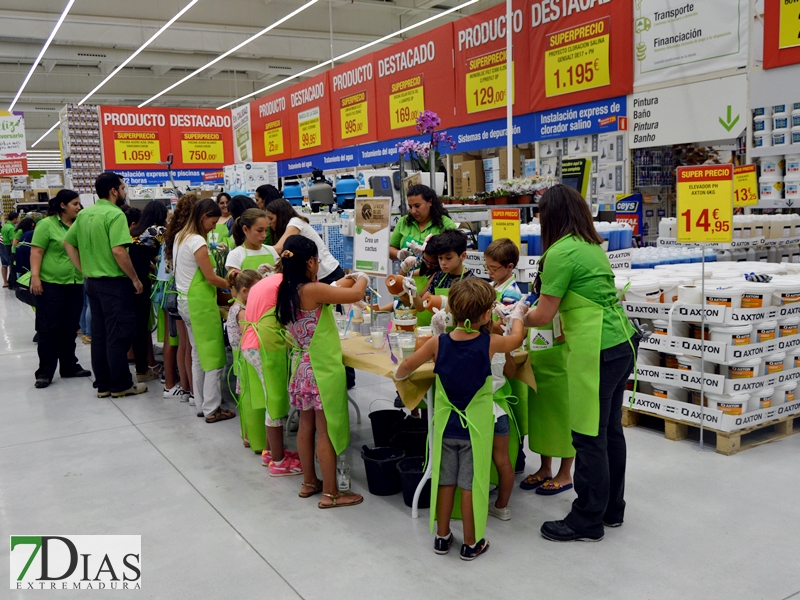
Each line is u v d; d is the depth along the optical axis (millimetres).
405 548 2746
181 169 15508
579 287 2588
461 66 8961
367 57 10922
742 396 3547
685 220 3605
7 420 4816
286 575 2572
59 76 21359
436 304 3176
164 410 4957
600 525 2717
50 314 5723
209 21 15062
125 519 3137
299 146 13438
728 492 3105
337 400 3107
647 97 6688
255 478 3602
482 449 2555
